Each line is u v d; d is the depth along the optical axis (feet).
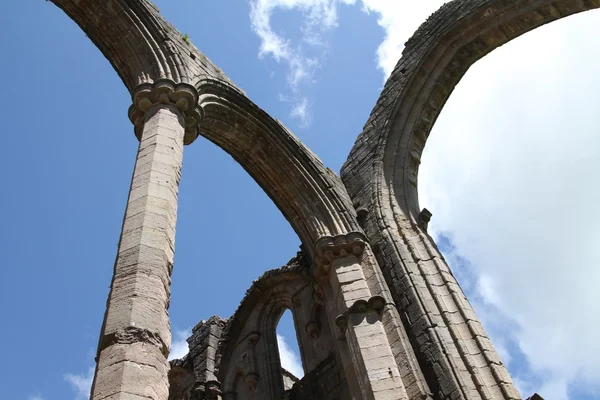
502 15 63.41
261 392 64.95
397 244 53.47
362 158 64.49
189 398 69.51
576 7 59.98
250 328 71.15
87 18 50.44
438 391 42.73
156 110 43.50
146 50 48.26
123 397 24.64
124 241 33.06
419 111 65.31
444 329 46.42
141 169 38.24
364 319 46.91
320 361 60.85
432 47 66.59
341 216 56.44
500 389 41.91
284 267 70.95
